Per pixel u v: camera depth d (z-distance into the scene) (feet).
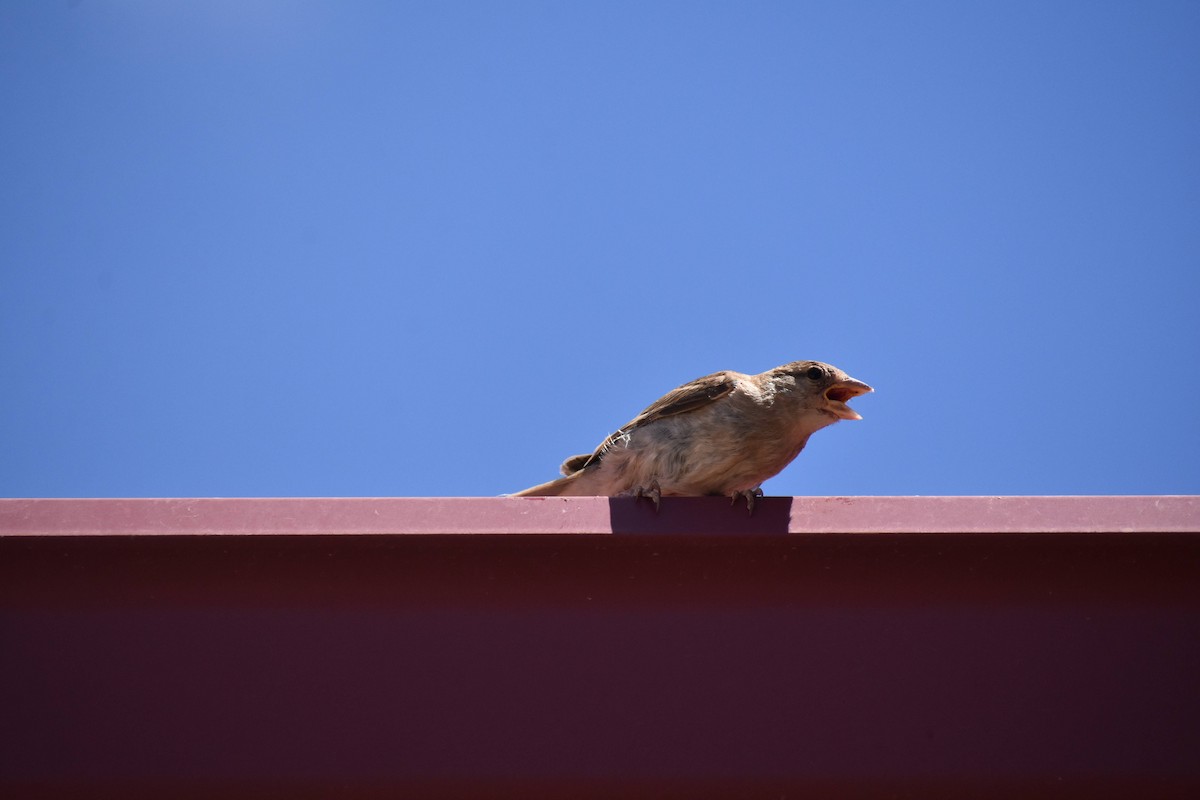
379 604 23.03
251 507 22.75
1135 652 22.89
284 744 21.98
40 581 22.86
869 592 23.35
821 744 22.21
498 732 22.17
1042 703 22.56
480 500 23.08
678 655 22.81
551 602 23.16
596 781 21.94
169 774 21.72
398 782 21.85
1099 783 22.11
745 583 23.38
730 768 22.03
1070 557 23.45
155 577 23.00
